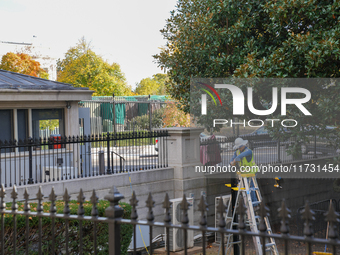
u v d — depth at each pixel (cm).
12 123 1073
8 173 1031
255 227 859
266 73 1000
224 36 1177
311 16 1032
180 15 1349
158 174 1045
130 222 314
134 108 2830
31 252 612
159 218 1034
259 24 1205
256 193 957
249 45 1128
